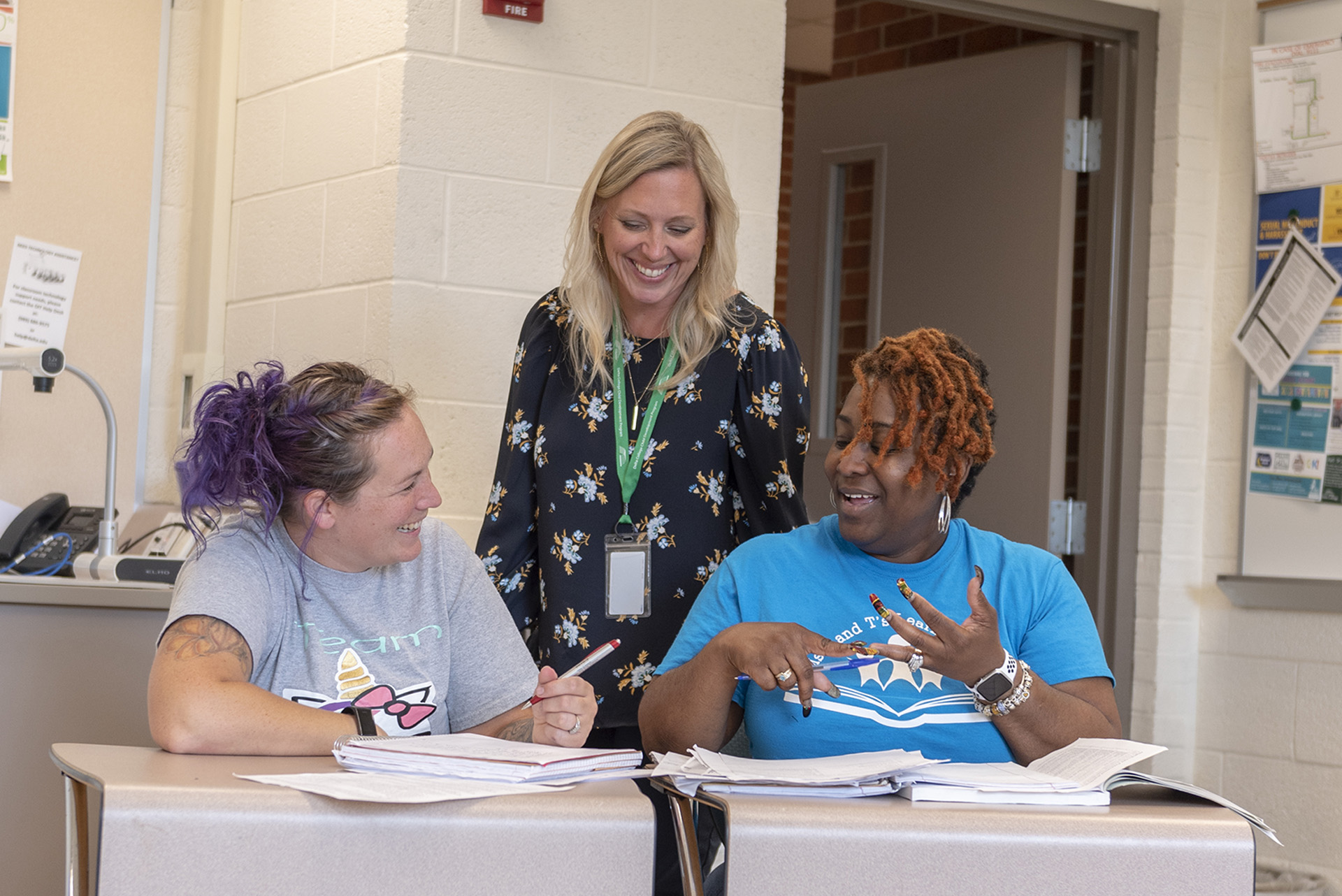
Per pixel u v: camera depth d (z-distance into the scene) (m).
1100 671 1.56
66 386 2.82
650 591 1.94
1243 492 3.10
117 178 2.86
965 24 3.71
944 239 3.57
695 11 2.61
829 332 3.90
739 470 2.01
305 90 2.63
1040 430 3.33
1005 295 3.42
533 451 2.00
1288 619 3.01
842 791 1.21
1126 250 3.25
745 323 2.00
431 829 1.08
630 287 1.93
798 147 3.98
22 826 2.18
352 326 2.45
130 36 2.87
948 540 1.66
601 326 1.97
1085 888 1.13
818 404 3.89
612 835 1.12
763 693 1.57
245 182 2.82
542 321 2.04
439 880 1.08
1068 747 1.40
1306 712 2.97
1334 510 2.94
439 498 1.56
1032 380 3.36
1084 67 3.40
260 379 1.56
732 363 1.98
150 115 2.90
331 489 1.49
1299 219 3.03
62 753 1.23
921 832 1.11
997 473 3.42
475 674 1.67
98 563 2.36
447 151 2.39
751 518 2.02
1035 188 3.37
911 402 1.55
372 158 2.42
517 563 2.01
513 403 2.03
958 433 1.56
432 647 1.63
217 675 1.37
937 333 1.65
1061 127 3.32
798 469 2.01
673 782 1.24
